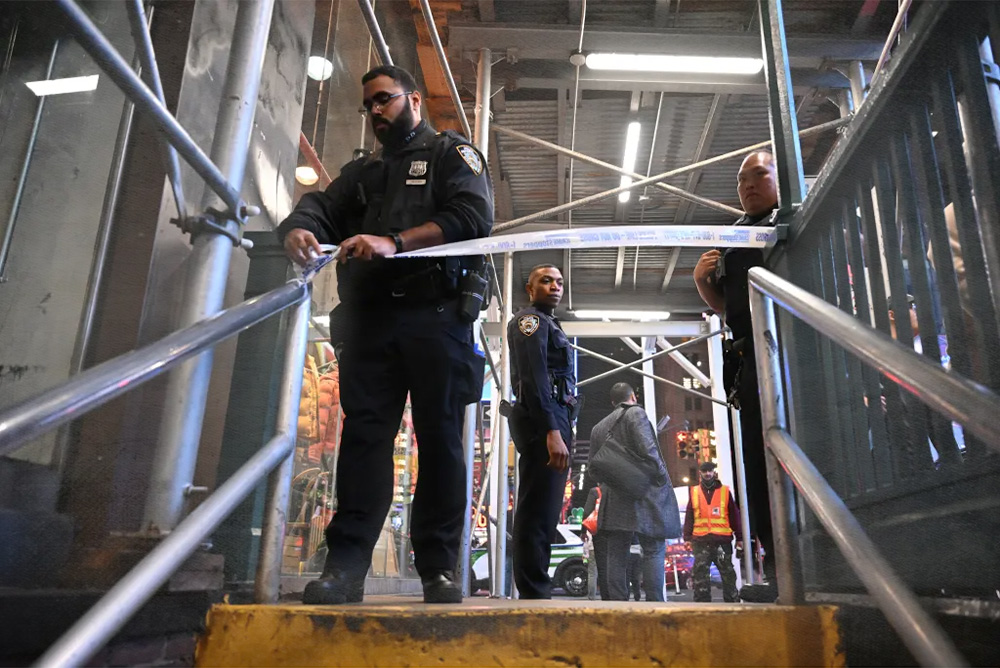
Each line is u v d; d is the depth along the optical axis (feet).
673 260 27.86
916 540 4.87
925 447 4.89
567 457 10.48
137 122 8.40
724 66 18.11
